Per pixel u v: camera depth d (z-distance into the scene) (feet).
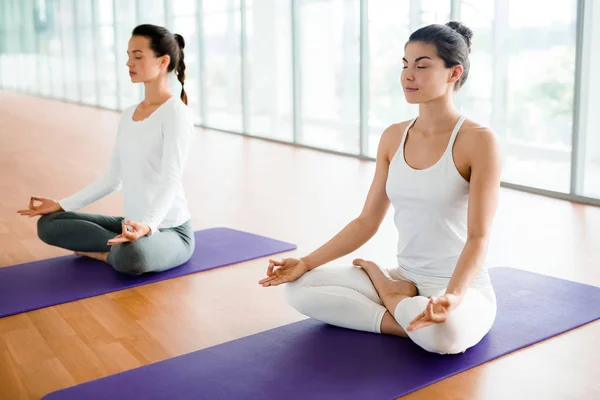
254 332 8.72
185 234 11.44
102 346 8.36
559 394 6.99
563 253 12.08
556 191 17.01
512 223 14.44
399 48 21.27
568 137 16.66
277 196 17.48
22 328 8.96
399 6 20.95
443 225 7.91
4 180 20.15
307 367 7.54
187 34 34.09
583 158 16.38
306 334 8.48
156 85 10.98
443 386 7.13
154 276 10.89
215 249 12.41
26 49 59.77
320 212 15.61
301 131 26.40
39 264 11.62
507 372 7.47
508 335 8.35
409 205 8.05
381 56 22.02
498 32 17.70
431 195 7.80
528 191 17.63
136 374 7.48
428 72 7.54
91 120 38.19
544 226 14.11
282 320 9.12
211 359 7.82
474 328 7.66
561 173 16.98
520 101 17.51
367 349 7.97
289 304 9.05
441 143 7.82
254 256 11.93
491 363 7.68
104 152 25.71
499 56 17.78
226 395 6.93
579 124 16.24
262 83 28.48
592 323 8.78
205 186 19.02
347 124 24.02
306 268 8.66
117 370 7.70
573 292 9.82
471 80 18.53
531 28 16.97
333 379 7.23
